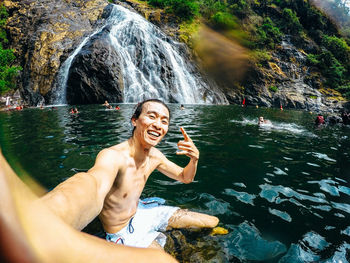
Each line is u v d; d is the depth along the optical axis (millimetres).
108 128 7727
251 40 35531
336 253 2090
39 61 20922
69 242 338
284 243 2205
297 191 3438
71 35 23156
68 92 20125
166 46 25750
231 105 26359
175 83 24297
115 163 1704
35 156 4559
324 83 33969
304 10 42812
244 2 40219
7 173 271
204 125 9617
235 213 2732
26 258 232
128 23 24016
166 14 32094
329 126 12750
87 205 792
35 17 23875
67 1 27109
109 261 411
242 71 32219
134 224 2117
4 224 220
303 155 5664
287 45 37438
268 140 7324
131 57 22828
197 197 3092
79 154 4723
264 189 3445
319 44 40250
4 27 23250
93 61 19812
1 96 18625
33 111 13625
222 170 4203
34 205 294
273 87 31453
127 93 21406
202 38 31641
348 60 37938
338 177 4105
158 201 2627
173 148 5488
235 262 1951
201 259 1960
